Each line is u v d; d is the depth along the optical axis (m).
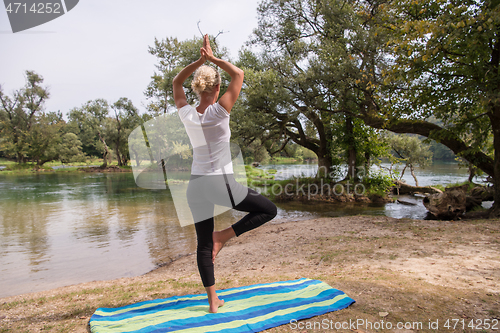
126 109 50.69
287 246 6.59
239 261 5.88
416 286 3.15
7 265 6.32
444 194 10.75
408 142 20.89
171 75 28.06
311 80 15.25
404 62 9.16
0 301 4.14
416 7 10.01
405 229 6.93
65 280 5.47
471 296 2.80
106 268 6.12
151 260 6.60
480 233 5.96
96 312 2.76
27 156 52.03
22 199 17.22
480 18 7.36
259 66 20.06
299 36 20.31
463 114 10.13
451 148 11.23
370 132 17.83
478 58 8.68
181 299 2.95
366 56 13.12
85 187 24.05
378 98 12.80
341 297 2.77
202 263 2.40
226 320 2.34
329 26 16.44
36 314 3.31
